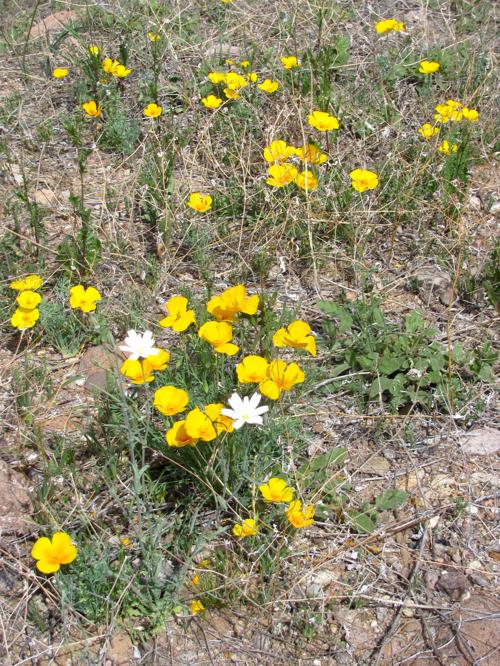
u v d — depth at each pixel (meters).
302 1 1.84
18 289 1.10
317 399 1.03
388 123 1.54
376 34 1.87
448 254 1.27
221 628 0.80
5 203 1.36
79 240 1.22
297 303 1.19
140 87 1.67
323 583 0.84
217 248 1.29
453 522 0.89
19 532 0.88
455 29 1.91
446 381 1.01
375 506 0.90
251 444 0.91
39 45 1.92
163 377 0.98
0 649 0.79
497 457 0.96
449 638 0.79
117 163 1.50
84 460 0.95
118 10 1.96
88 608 0.79
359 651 0.79
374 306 1.09
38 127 1.56
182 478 0.91
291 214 1.28
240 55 1.77
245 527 0.80
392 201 1.32
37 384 1.05
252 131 1.51
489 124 1.53
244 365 0.84
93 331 1.11
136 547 0.85
